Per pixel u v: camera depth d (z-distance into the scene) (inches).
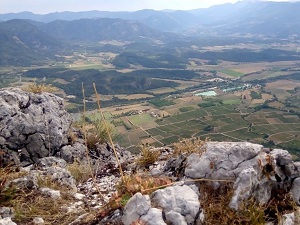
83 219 240.8
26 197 281.9
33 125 444.5
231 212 225.6
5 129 422.6
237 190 237.8
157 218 207.9
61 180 333.7
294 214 236.2
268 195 254.7
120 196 246.7
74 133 506.6
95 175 373.7
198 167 266.8
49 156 443.8
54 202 275.3
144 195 225.5
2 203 262.4
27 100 467.8
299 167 270.2
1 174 329.7
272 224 231.8
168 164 318.7
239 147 268.5
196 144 302.4
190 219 215.9
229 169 257.9
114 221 226.2
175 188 235.6
